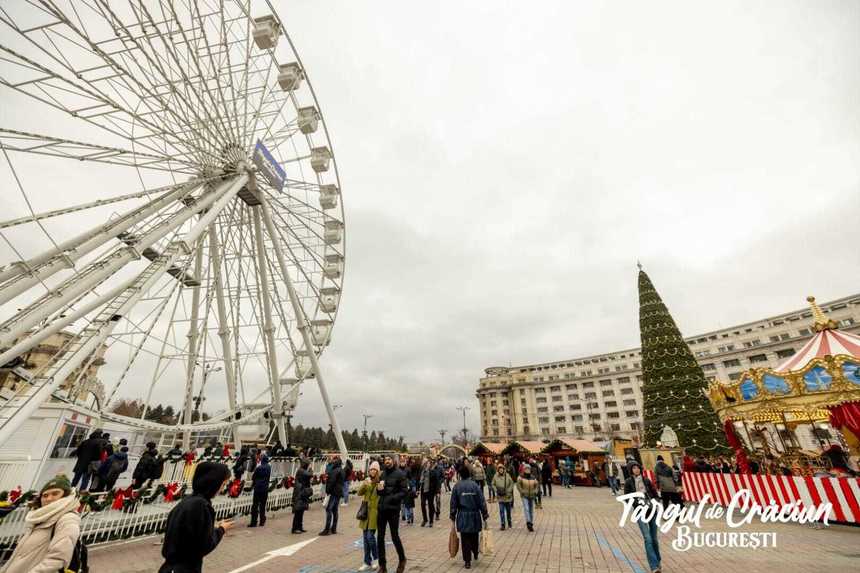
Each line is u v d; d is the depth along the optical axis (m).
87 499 9.52
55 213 12.12
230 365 23.22
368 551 8.05
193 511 3.54
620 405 94.25
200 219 17.14
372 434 122.31
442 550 9.63
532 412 104.12
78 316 13.07
